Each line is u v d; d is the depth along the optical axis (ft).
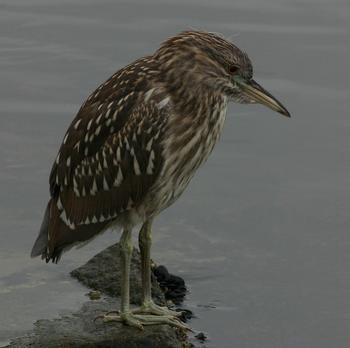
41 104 59.62
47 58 64.59
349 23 69.26
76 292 43.68
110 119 39.55
